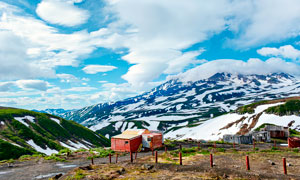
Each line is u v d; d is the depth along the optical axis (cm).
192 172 1856
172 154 3128
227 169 1800
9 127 9012
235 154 3014
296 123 10469
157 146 4888
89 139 12231
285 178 1566
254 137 6956
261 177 1603
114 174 1873
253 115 13362
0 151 5619
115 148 4656
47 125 11256
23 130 8944
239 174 1683
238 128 12588
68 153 3909
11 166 2962
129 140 4475
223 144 5575
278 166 2172
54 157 3591
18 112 11281
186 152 3444
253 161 2464
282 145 5544
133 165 2241
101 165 2370
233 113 15950
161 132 5497
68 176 1891
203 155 3034
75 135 11856
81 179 1739
